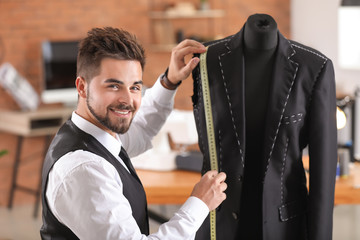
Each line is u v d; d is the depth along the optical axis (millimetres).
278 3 7797
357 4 5668
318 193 2113
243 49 2086
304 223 2225
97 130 1978
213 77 2119
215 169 2162
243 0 7852
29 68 7012
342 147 3582
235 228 2156
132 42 1927
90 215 1769
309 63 2037
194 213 1908
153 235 1844
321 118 2053
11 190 6762
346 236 5039
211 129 2143
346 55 6121
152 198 3287
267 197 2094
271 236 2123
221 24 7902
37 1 6953
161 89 2357
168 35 7594
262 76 2096
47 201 1913
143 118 2445
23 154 7074
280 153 2080
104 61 1882
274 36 2016
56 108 6902
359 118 5887
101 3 7262
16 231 5867
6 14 6848
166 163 3627
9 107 6867
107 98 1899
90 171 1799
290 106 2045
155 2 7555
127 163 2086
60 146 1927
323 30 6812
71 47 6891
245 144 2148
